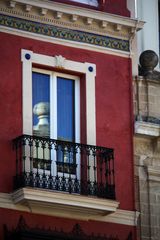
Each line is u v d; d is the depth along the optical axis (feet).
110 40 97.09
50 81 94.32
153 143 96.07
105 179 92.43
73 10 94.58
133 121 95.86
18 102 91.56
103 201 90.74
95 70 95.76
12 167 89.61
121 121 95.55
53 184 90.07
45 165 90.84
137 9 101.76
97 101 95.14
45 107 93.50
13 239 87.45
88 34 96.12
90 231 91.56
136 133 95.25
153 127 95.61
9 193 88.94
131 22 97.19
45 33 94.12
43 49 93.76
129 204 93.71
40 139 90.48
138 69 98.63
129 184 94.27
